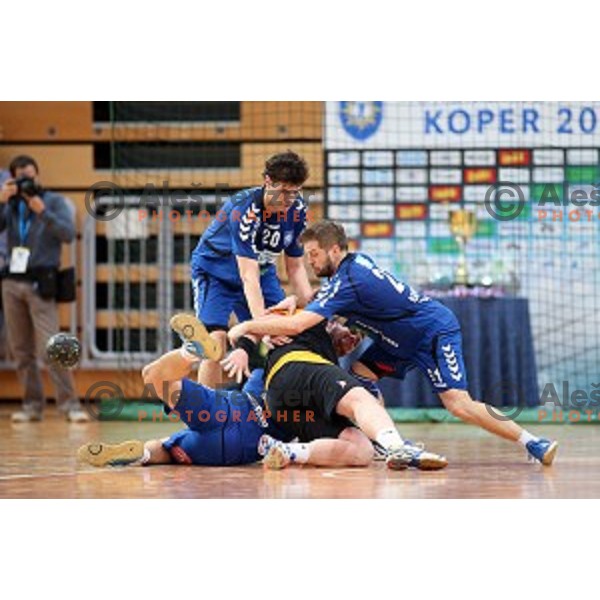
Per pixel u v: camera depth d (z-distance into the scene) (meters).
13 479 16.55
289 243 19.78
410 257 32.69
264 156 35.09
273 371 17.77
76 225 36.69
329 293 17.97
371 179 32.81
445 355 18.55
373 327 18.55
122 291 35.41
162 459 18.25
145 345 35.12
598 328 32.25
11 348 31.55
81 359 35.22
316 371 17.45
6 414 33.81
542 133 32.69
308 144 34.84
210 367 20.38
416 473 17.05
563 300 32.28
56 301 31.39
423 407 29.83
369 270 18.16
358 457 17.64
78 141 37.19
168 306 34.09
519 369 29.41
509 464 18.61
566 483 15.84
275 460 17.22
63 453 21.12
